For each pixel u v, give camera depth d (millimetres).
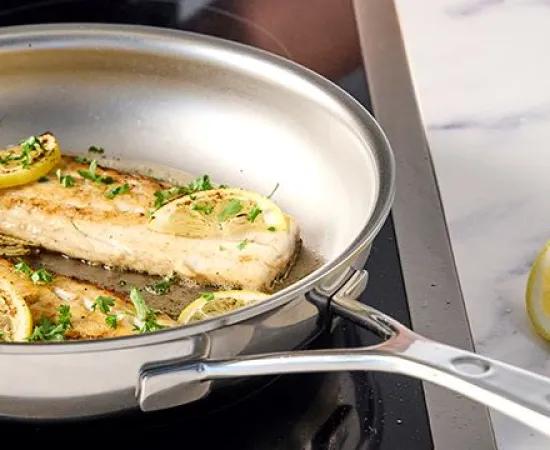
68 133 772
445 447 608
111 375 576
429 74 872
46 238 727
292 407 625
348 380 636
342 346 653
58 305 674
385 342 573
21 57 757
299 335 608
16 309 661
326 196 721
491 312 688
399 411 623
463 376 557
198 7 899
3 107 767
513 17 926
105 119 772
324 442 610
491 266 715
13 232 732
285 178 738
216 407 619
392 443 610
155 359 574
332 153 718
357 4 919
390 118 819
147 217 722
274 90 734
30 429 609
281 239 703
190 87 760
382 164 661
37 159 742
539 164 790
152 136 768
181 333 568
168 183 755
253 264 698
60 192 734
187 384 583
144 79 764
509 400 548
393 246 712
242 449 607
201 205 718
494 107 841
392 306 678
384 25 904
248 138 752
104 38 754
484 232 738
